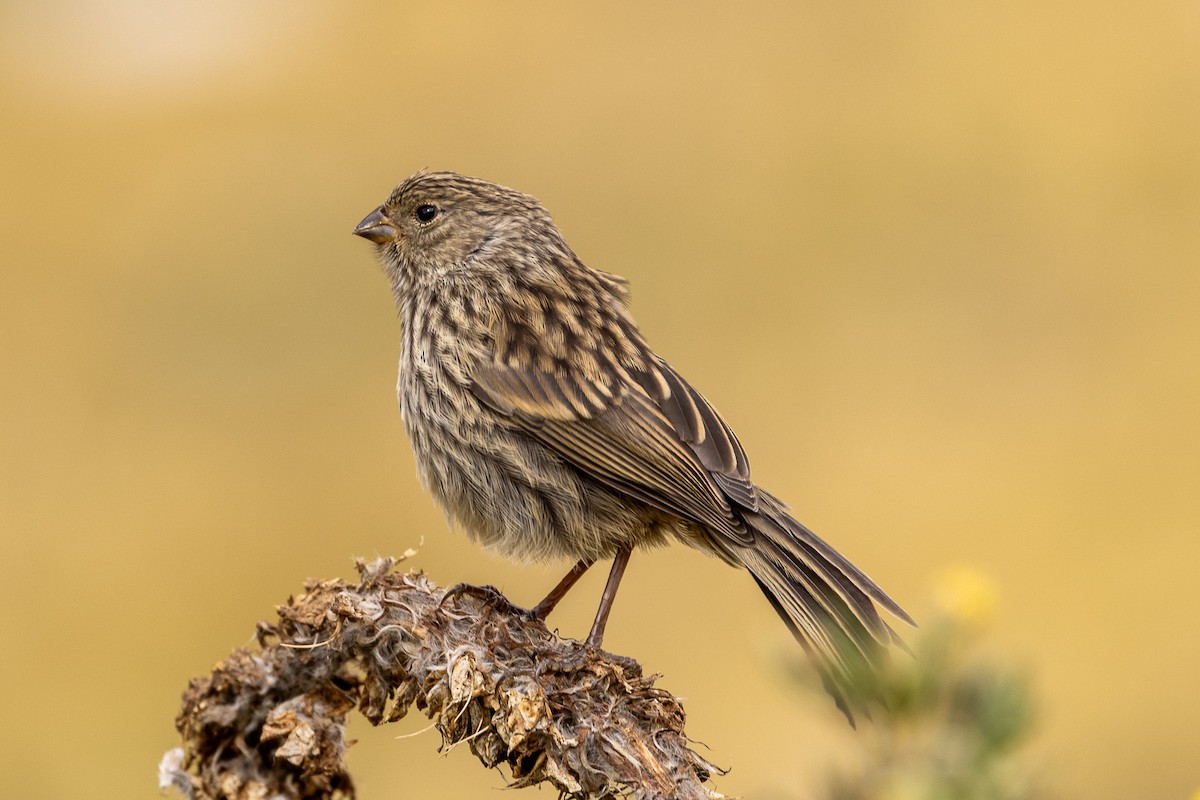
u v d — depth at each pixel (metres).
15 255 17.47
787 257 17.17
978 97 19.00
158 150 18.95
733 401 15.50
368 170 18.81
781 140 18.59
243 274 17.16
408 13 21.27
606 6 21.00
